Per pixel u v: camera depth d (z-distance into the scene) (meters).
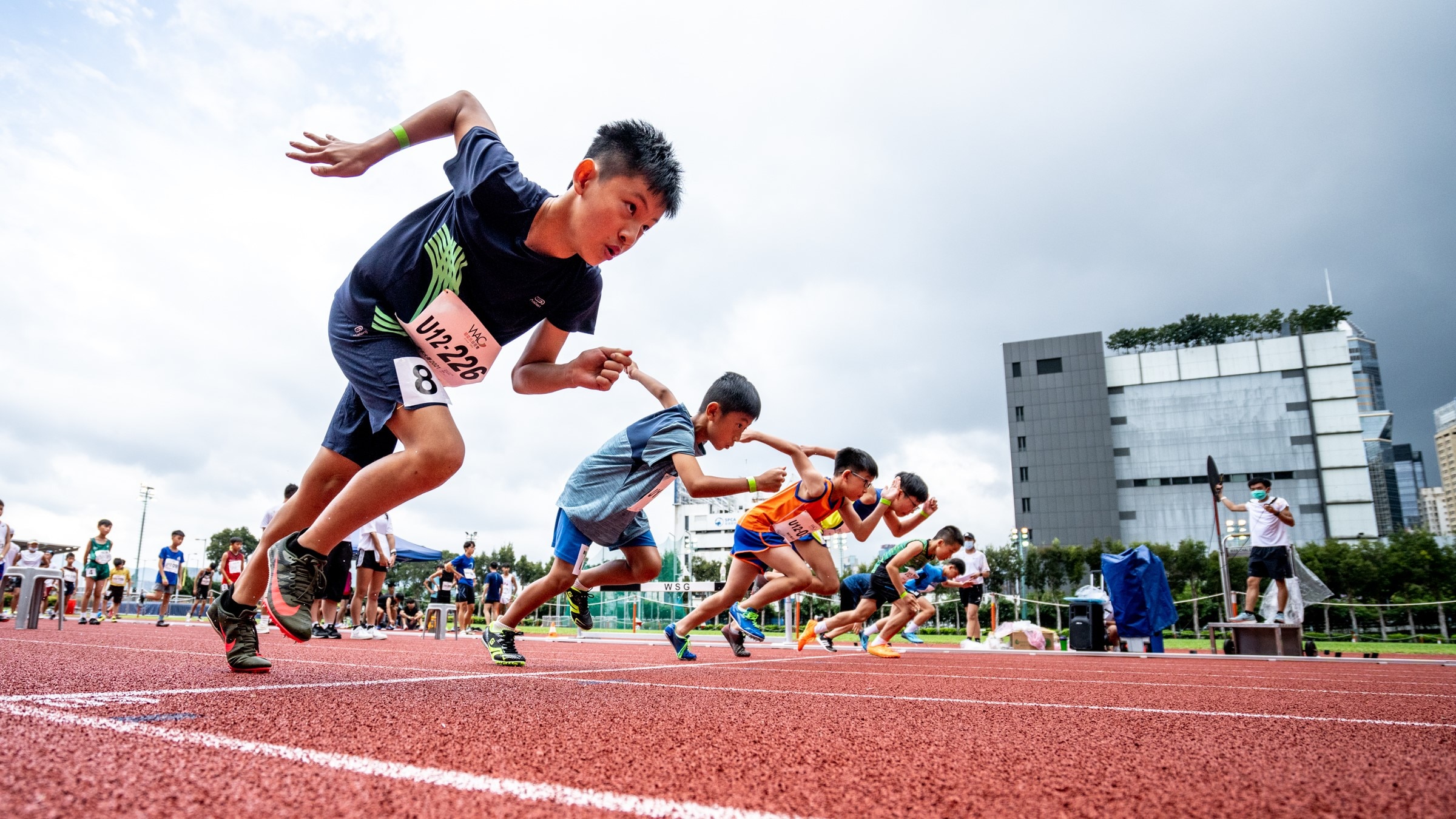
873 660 6.02
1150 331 76.06
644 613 27.56
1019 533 23.39
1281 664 6.93
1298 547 47.28
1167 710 2.21
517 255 2.24
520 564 59.16
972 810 0.99
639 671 3.42
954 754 1.38
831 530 6.08
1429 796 1.10
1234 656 8.45
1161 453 69.25
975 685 3.16
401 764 1.13
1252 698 2.78
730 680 3.06
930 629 29.00
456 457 2.07
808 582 5.25
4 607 12.27
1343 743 1.61
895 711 2.04
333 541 2.20
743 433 3.93
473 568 12.35
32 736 1.22
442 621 9.31
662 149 2.16
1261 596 9.55
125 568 12.52
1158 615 9.88
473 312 2.28
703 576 47.50
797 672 3.79
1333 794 1.11
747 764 1.23
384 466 2.06
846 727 1.68
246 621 2.56
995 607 12.75
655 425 3.71
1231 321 72.94
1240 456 66.69
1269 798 1.08
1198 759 1.38
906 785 1.12
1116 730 1.74
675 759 1.25
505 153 2.26
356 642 7.18
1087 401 71.31
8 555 10.74
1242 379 67.81
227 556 10.45
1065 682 3.50
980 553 11.38
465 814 0.89
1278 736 1.68
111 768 1.04
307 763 1.12
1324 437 64.62
